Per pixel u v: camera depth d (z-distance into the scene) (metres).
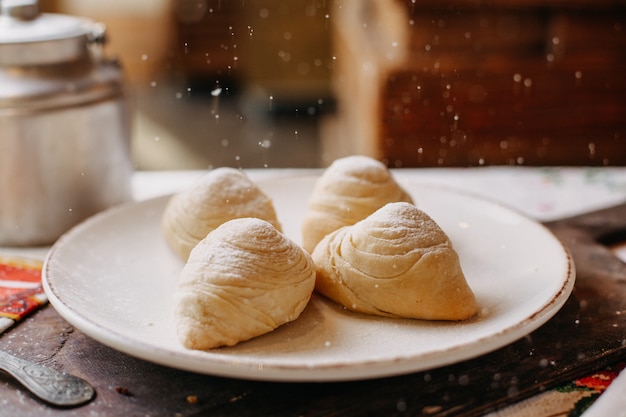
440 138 0.93
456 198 0.61
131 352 0.41
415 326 0.46
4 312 0.49
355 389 0.43
